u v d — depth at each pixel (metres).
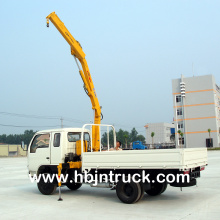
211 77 63.41
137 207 7.70
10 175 17.14
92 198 9.35
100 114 11.68
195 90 64.56
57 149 9.84
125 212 7.18
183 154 7.30
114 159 8.33
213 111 62.94
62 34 11.05
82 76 11.50
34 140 10.65
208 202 8.08
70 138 10.12
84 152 9.03
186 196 9.09
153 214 6.88
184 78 65.75
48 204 8.52
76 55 11.51
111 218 6.64
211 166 18.56
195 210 7.18
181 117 65.81
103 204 8.29
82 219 6.64
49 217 6.93
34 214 7.29
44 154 10.20
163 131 93.94
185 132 64.81
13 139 128.25
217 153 38.59
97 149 10.88
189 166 7.64
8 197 9.84
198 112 64.06
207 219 6.29
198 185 11.16
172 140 80.19
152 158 7.69
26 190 11.34
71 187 11.16
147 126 96.75
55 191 10.67
